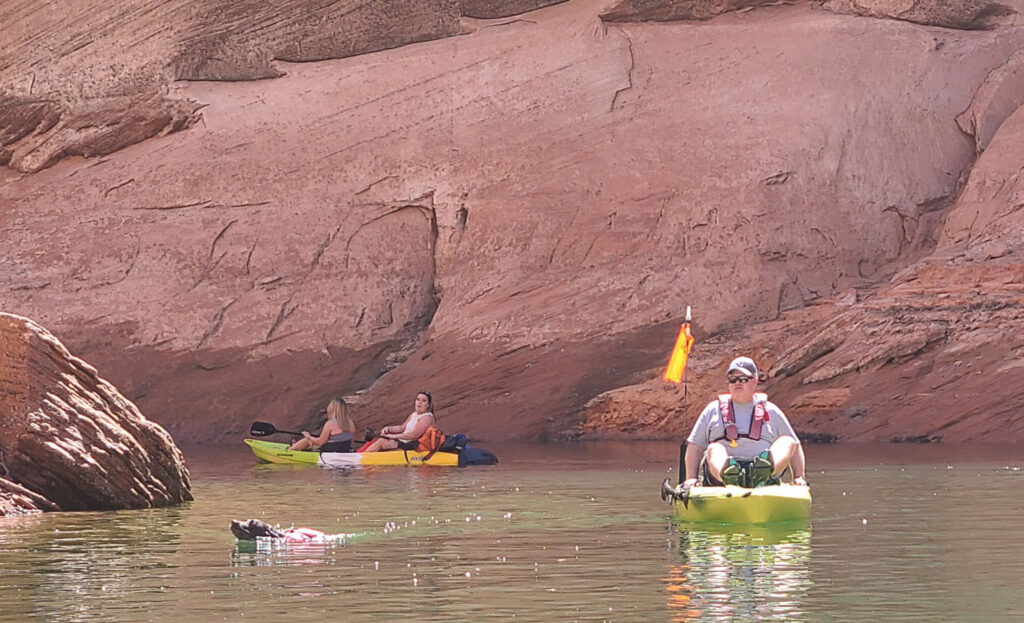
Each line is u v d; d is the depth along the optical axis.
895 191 29.98
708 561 8.97
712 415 11.66
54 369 13.03
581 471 17.53
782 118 30.61
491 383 27.80
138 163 32.56
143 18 33.44
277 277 30.70
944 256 26.09
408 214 31.41
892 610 7.18
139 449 13.30
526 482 15.91
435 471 18.38
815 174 29.84
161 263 30.97
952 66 31.41
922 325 24.06
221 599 7.77
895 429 22.75
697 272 28.94
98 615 7.33
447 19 33.22
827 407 23.72
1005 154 28.69
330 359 29.78
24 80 33.72
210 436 28.59
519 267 30.03
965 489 13.68
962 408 22.64
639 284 28.91
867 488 13.87
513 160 31.08
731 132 30.55
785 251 29.12
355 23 33.25
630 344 28.02
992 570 8.42
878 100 30.83
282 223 31.33
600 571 8.62
